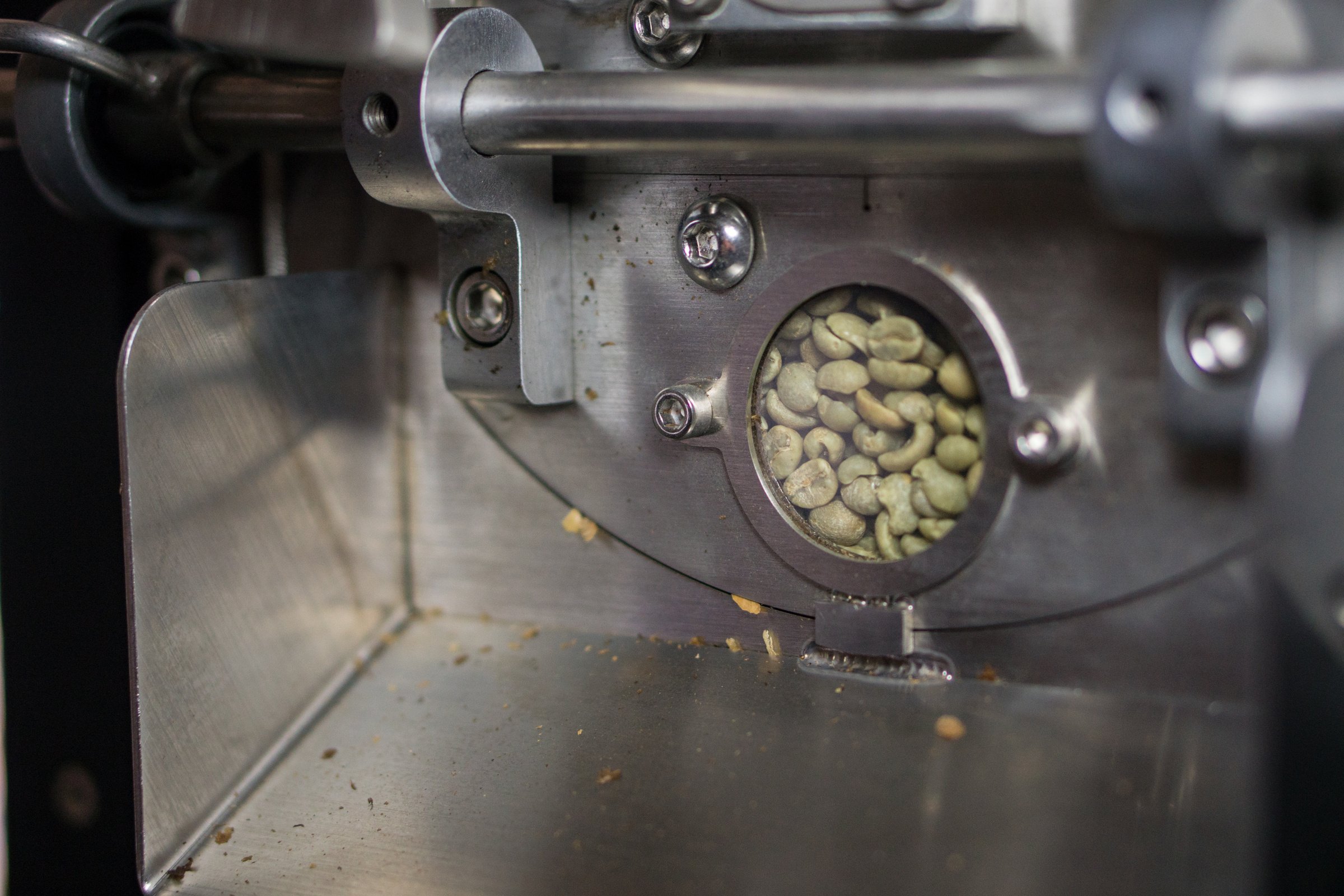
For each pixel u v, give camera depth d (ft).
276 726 1.02
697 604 1.01
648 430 1.00
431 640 1.07
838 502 0.95
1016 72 0.77
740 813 0.88
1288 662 0.75
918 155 0.80
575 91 0.87
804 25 0.88
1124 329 0.87
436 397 1.07
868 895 0.82
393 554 1.10
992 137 0.77
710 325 0.97
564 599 1.05
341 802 0.96
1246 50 0.69
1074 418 0.88
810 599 0.97
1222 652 0.88
